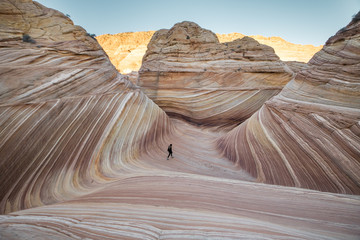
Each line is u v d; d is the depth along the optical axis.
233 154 10.54
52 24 10.63
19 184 5.43
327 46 9.69
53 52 9.28
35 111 6.62
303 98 8.86
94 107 8.70
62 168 6.46
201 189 4.95
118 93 10.67
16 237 2.00
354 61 7.75
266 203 4.32
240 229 2.79
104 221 3.01
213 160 10.30
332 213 3.90
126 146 8.98
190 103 19.31
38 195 5.46
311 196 4.90
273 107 9.79
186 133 16.02
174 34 21.81
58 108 7.34
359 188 5.23
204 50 20.97
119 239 2.36
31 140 6.12
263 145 8.73
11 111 6.07
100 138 8.10
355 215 3.82
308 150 6.80
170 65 20.44
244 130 11.13
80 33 11.38
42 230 2.40
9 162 5.45
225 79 19.27
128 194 4.62
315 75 9.12
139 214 3.35
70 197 5.53
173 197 4.33
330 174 5.95
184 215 3.31
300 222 3.44
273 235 2.63
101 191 5.19
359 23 8.40
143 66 22.56
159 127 12.64
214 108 18.86
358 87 7.09
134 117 10.55
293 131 7.75
